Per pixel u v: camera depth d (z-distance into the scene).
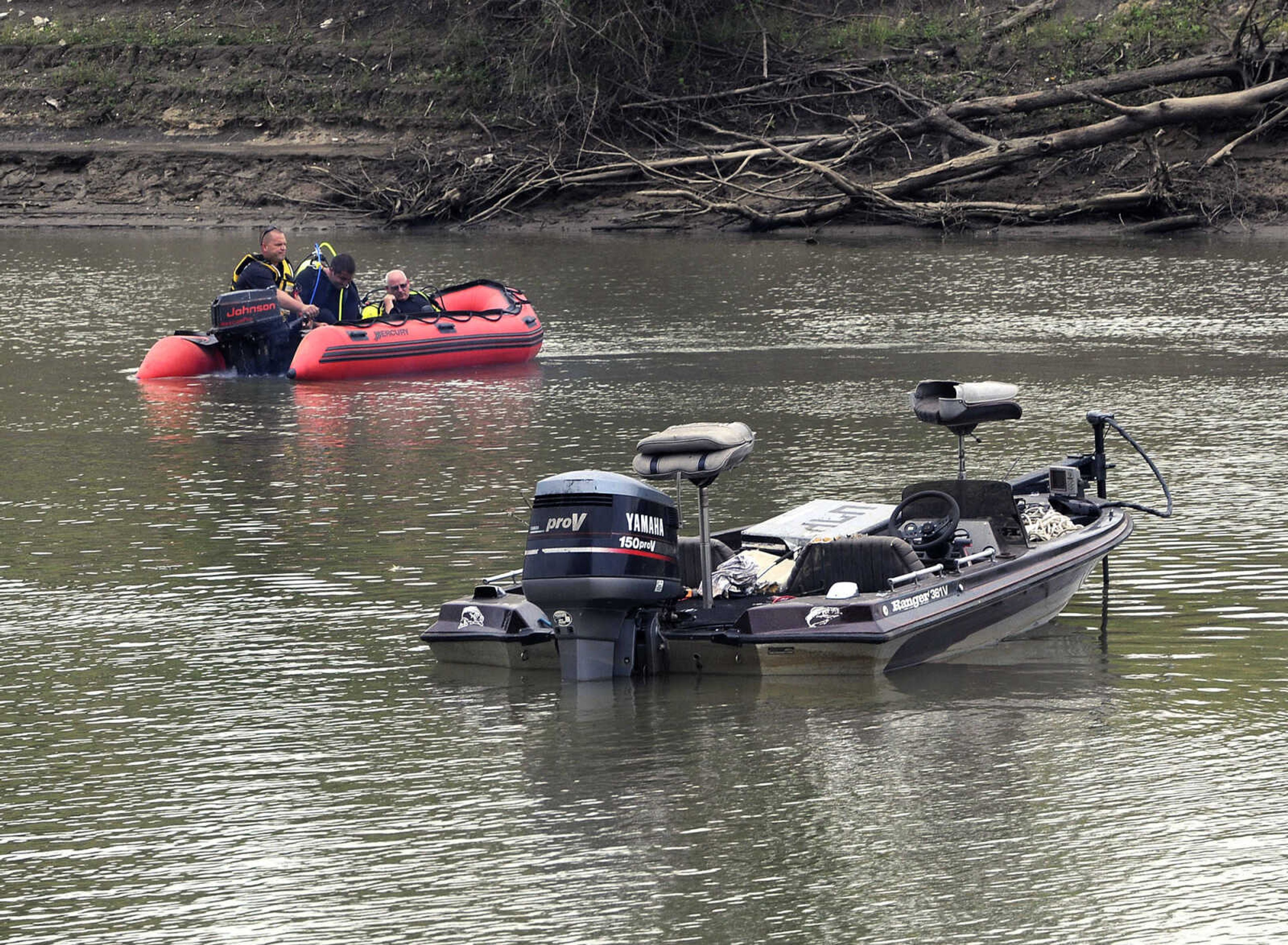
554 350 54.03
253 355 50.50
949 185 90.56
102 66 116.75
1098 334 54.09
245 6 121.50
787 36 104.00
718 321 59.28
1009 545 24.00
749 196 94.19
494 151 101.62
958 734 19.62
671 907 15.41
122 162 106.94
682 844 16.75
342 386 48.44
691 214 93.19
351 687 21.89
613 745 19.55
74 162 107.69
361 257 81.44
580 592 20.94
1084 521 26.25
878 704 20.72
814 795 17.89
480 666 22.66
